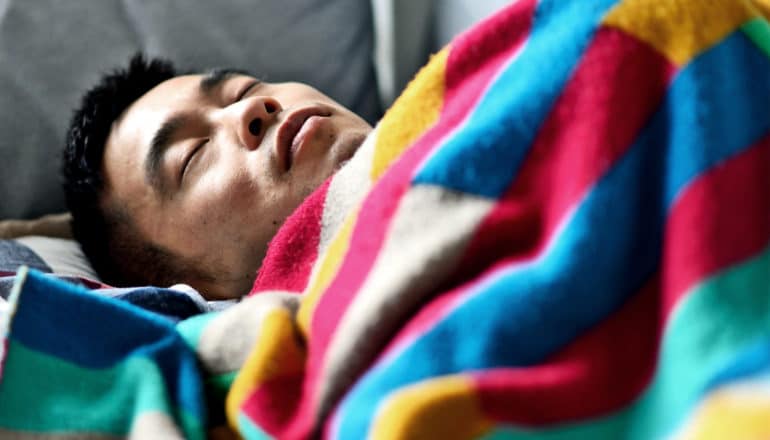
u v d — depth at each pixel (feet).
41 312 2.04
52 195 3.84
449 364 1.55
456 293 1.66
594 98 1.76
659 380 1.43
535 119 1.82
